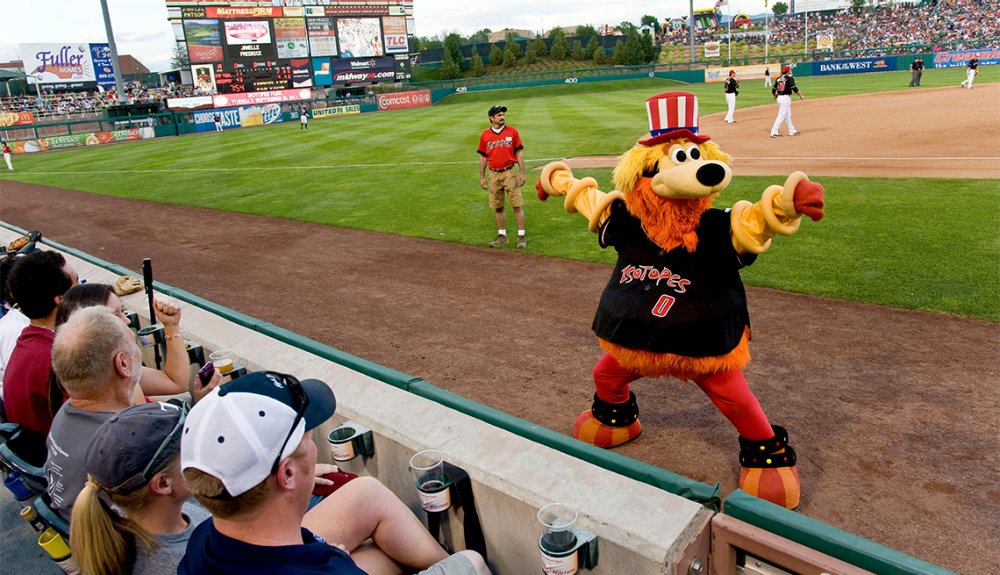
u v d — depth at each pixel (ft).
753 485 10.46
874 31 217.15
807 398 14.58
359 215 38.78
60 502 8.46
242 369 11.54
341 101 142.20
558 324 20.39
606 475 7.27
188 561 5.85
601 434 12.78
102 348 8.47
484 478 7.55
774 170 38.58
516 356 18.24
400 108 146.51
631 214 10.59
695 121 9.98
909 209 27.84
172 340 11.94
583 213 12.07
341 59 159.94
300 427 5.76
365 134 84.53
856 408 14.01
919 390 14.55
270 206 44.32
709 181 9.23
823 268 22.52
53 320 11.99
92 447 6.49
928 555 9.66
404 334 20.62
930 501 10.84
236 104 142.82
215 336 13.20
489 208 37.09
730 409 10.30
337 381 10.43
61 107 163.22
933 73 129.08
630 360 10.53
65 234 42.19
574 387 16.07
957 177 32.58
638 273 10.34
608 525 6.48
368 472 9.57
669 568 6.11
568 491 7.07
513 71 190.80
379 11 161.48
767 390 15.08
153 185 59.41
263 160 68.13
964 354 16.05
